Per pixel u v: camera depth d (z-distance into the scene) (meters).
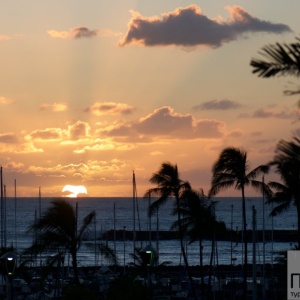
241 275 189.50
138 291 77.00
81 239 101.00
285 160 14.95
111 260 103.12
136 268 122.31
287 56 15.04
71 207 98.94
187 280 171.12
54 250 103.06
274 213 101.75
